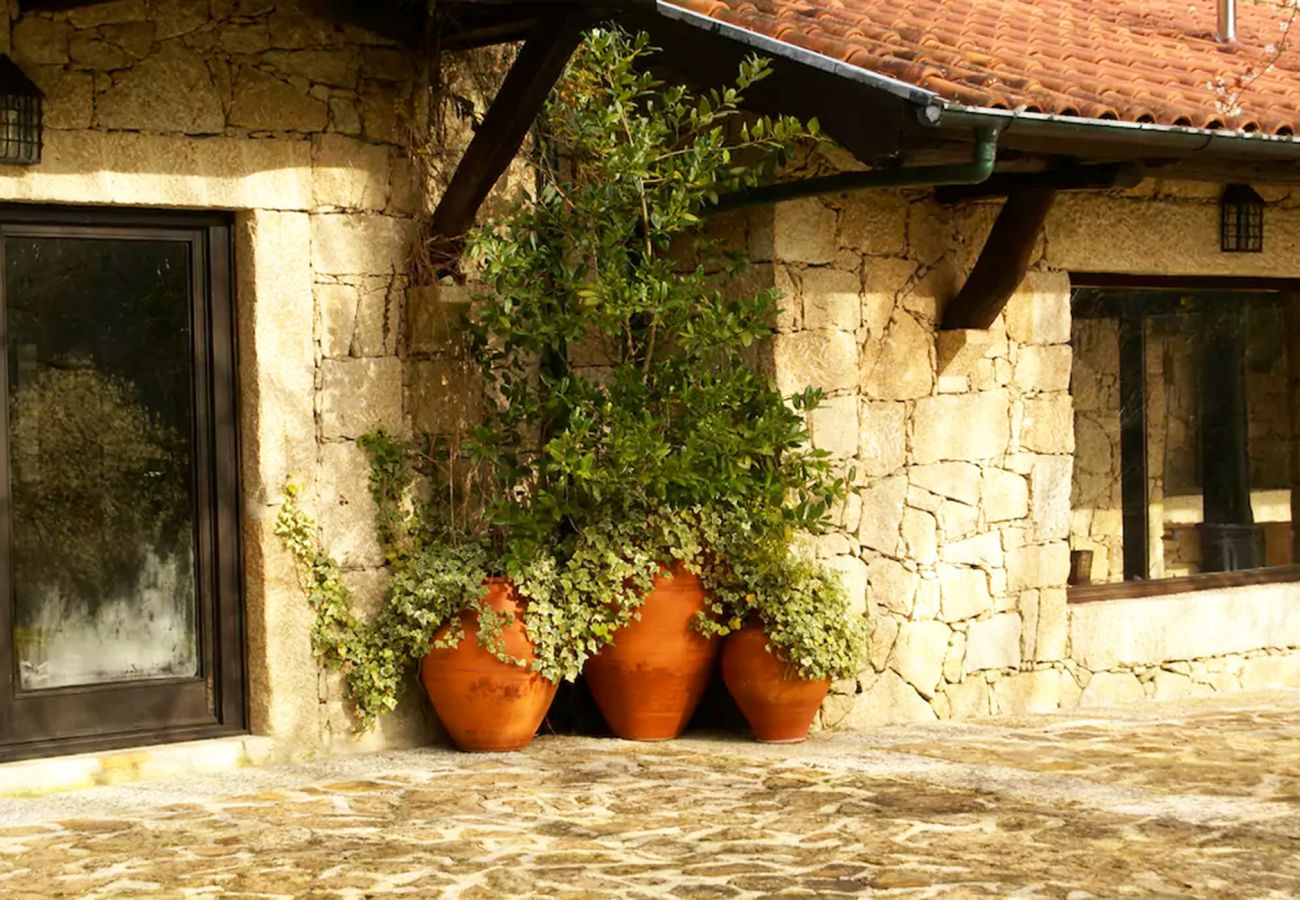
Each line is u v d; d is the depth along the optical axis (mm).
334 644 7352
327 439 7406
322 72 7387
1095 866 5480
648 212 7746
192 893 5184
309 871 5426
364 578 7488
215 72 7113
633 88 7559
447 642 7277
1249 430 9930
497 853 5648
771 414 7520
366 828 6012
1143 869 5441
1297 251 9797
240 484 7320
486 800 6461
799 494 7695
